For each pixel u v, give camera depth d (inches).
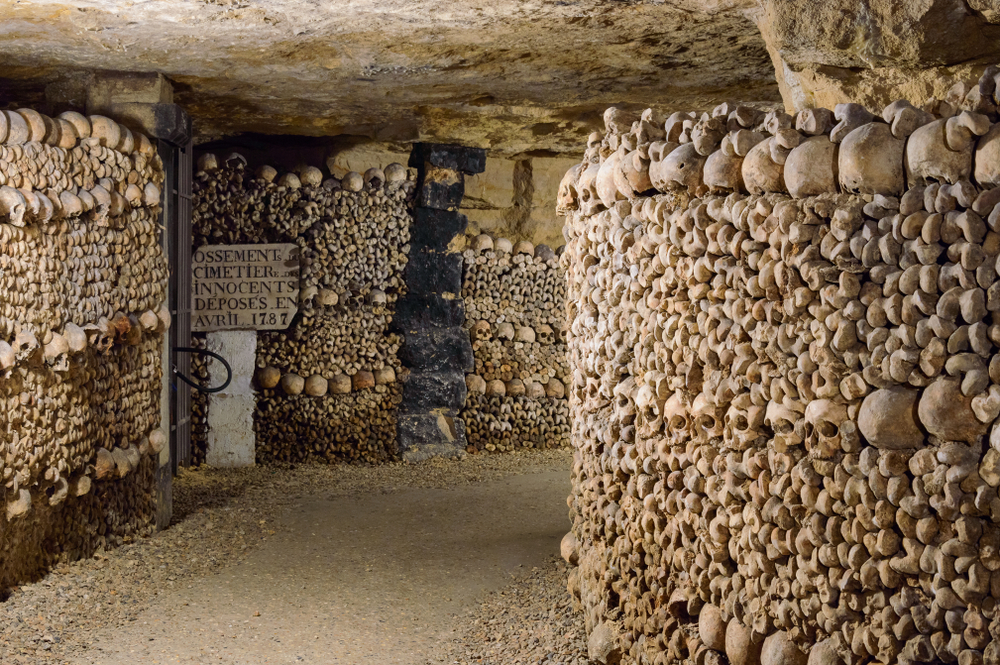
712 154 105.7
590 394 152.4
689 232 110.7
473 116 278.1
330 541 223.8
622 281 135.3
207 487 280.2
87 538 196.4
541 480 301.7
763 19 165.2
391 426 338.6
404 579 193.5
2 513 162.9
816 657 91.9
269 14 170.7
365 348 335.9
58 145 177.8
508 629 161.9
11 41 189.5
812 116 91.6
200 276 319.0
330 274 331.6
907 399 83.7
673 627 118.8
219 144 324.8
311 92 244.4
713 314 108.5
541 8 167.5
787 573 97.2
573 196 155.9
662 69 220.1
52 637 154.6
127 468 203.6
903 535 85.3
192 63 210.7
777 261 97.0
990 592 78.7
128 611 171.0
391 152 335.9
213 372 319.9
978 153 77.0
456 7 166.6
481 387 352.2
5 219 157.2
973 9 126.6
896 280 84.6
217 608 174.9
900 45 133.0
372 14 171.6
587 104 263.6
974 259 77.7
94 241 190.4
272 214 323.0
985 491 77.8
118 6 165.2
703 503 114.1
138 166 208.4
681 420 116.9
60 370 174.9
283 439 328.5
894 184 84.4
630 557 134.8
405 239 337.7
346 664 148.4
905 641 84.7
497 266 354.6
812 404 91.0
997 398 76.5
